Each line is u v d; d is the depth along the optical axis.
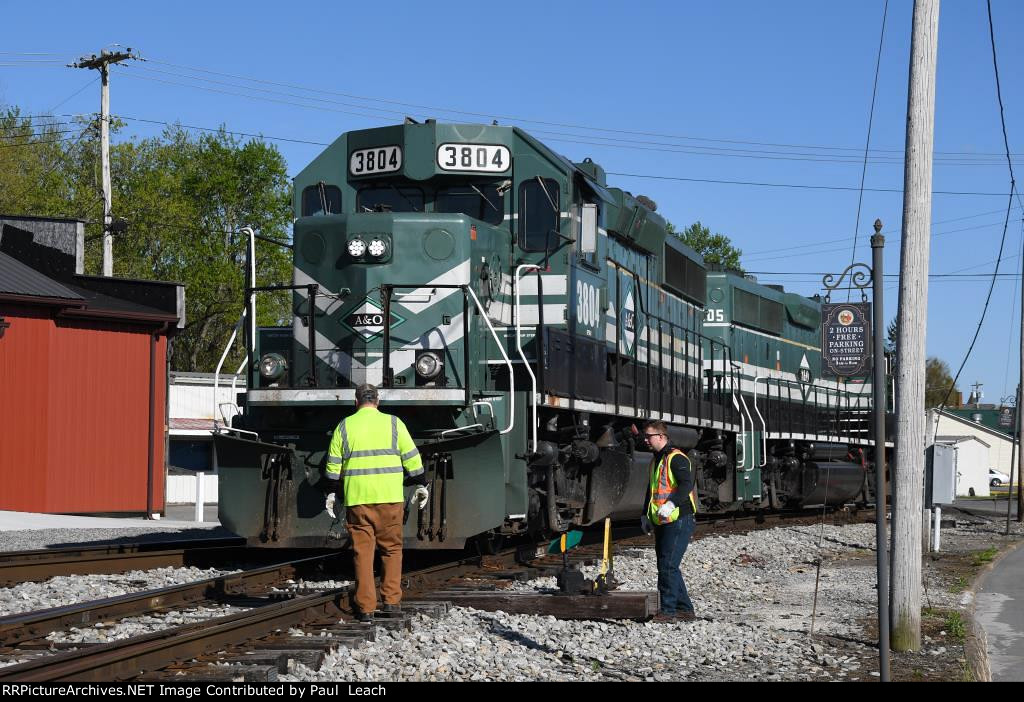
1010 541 23.36
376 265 11.58
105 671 6.38
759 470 22.61
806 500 25.84
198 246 56.94
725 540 18.69
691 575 13.73
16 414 23.30
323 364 11.67
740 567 15.43
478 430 11.23
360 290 11.57
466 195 12.71
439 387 11.13
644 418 16.16
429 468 11.16
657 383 17.42
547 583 11.68
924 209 9.34
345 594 9.35
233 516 11.54
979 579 15.11
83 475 24.33
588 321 13.90
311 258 11.87
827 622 10.24
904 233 9.41
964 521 31.31
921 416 9.23
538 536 13.91
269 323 55.41
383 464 9.09
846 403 30.92
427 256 11.58
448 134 12.48
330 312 11.68
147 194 57.00
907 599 9.02
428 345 11.51
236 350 59.00
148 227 57.22
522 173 12.73
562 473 13.52
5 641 7.71
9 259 24.81
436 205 12.65
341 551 12.56
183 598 9.88
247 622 7.77
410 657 7.54
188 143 64.88
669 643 8.63
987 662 8.68
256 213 58.16
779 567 15.61
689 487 10.09
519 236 12.77
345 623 8.55
